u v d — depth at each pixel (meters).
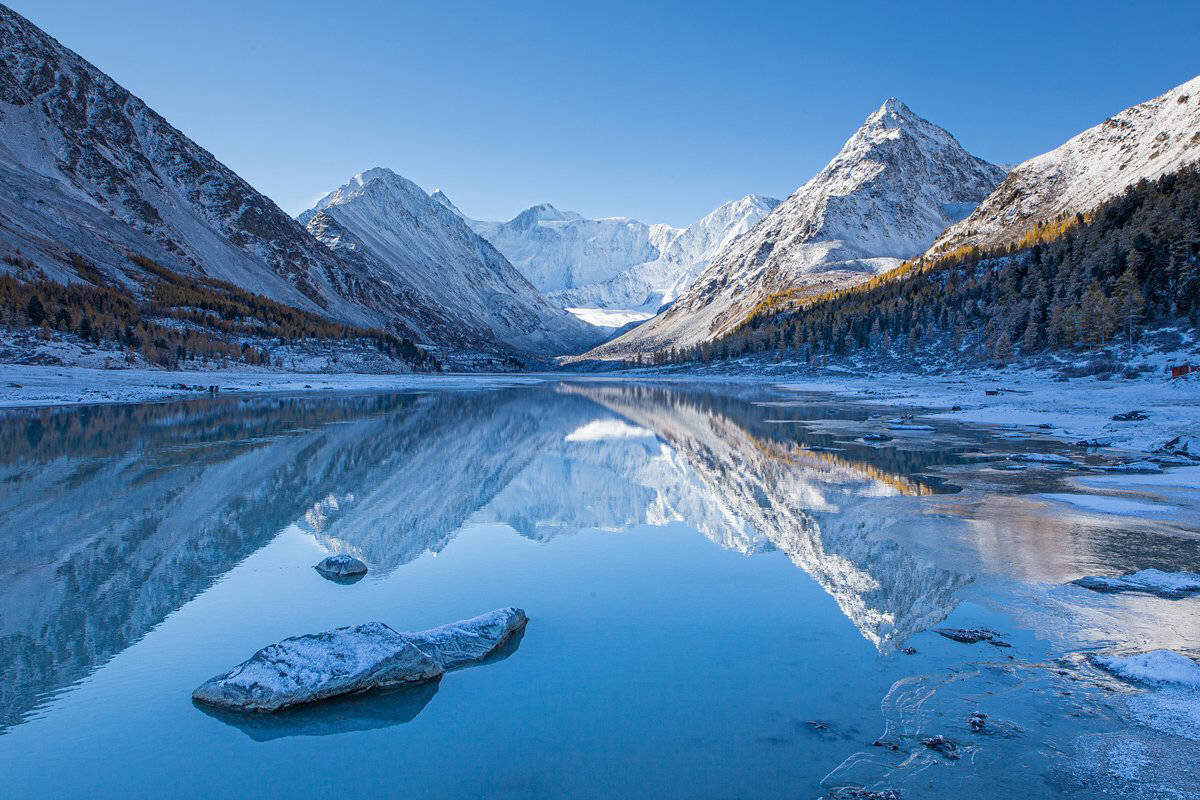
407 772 7.43
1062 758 7.24
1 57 194.62
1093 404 51.28
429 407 66.88
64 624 11.74
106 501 21.47
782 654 10.29
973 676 9.28
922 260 176.25
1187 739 7.52
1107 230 101.12
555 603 12.84
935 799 6.61
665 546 16.84
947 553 15.27
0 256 110.50
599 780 7.17
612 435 42.09
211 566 15.06
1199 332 70.38
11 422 44.59
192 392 80.75
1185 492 21.67
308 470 27.83
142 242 170.50
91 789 7.18
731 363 168.12
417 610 12.52
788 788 6.93
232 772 7.55
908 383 92.06
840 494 22.55
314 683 9.04
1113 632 10.59
